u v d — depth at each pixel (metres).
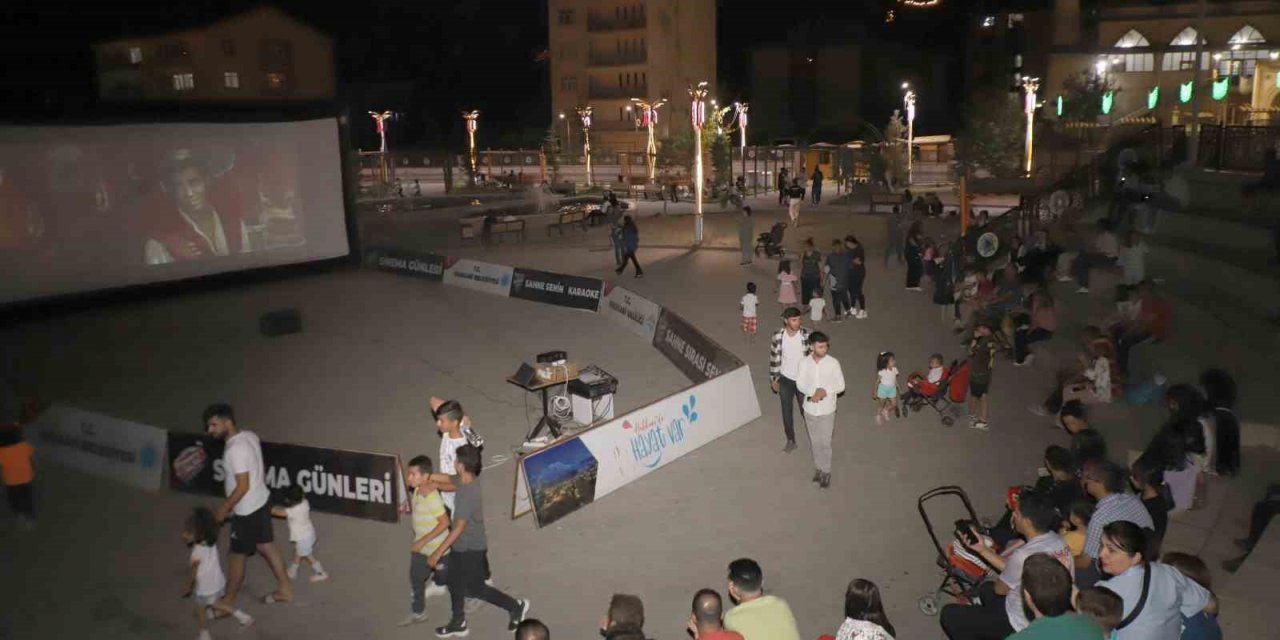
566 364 12.99
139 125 25.30
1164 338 13.82
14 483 10.52
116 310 24.73
